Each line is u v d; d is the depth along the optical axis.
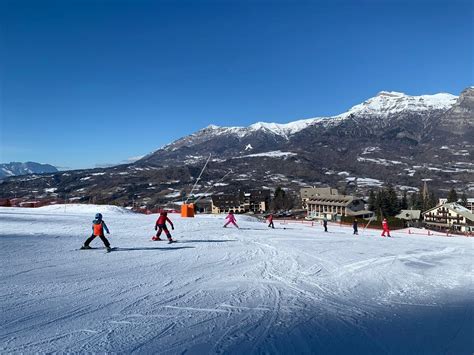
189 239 19.89
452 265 15.03
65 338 6.13
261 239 20.97
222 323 7.04
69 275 10.55
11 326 6.62
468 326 7.18
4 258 12.59
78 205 43.66
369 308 8.45
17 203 51.22
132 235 20.86
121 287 9.45
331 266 13.55
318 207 97.88
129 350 5.71
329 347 6.04
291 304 8.54
